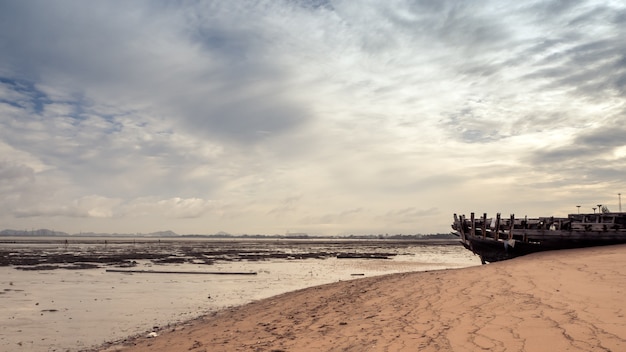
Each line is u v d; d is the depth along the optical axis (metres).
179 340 10.42
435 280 14.01
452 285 12.30
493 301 9.35
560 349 5.81
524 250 21.69
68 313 15.36
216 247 94.31
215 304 17.28
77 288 22.48
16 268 34.91
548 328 6.81
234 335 10.19
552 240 20.77
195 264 40.56
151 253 61.81
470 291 10.91
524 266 14.22
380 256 56.84
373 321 9.30
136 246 96.62
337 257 54.31
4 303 17.56
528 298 9.16
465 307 9.18
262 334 9.83
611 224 19.77
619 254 14.80
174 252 65.94
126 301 18.19
